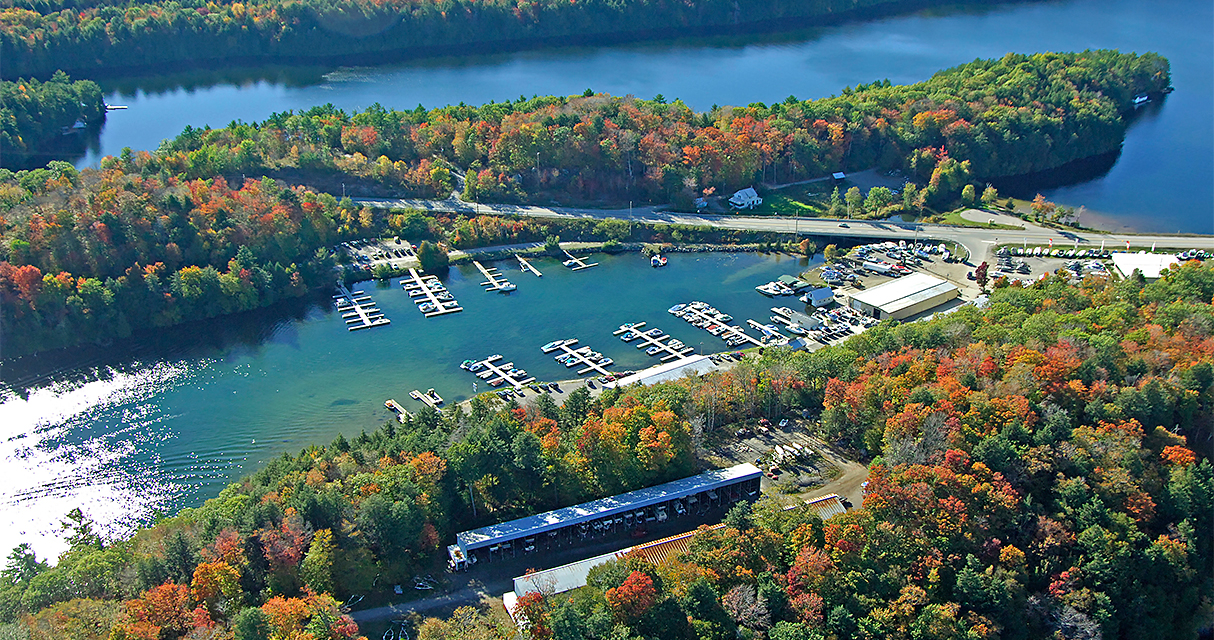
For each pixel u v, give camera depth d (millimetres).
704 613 184625
